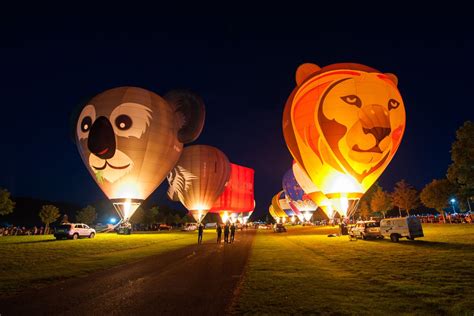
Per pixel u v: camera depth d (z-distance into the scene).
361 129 27.78
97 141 30.94
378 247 19.91
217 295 8.80
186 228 64.06
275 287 9.47
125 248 22.23
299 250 19.55
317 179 30.00
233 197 68.81
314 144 29.08
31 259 16.17
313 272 11.81
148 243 26.64
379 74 29.91
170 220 104.94
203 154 51.81
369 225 26.47
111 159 31.12
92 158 31.27
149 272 12.53
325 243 24.02
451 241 21.52
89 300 8.45
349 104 28.17
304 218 80.69
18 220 96.75
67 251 20.03
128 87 33.66
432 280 9.95
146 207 109.44
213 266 13.97
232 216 71.94
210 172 51.03
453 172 32.91
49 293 9.20
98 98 32.53
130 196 31.95
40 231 52.97
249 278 10.83
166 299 8.46
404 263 13.26
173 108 37.47
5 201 52.84
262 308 7.44
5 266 13.92
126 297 8.70
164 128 33.56
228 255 18.05
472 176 31.59
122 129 31.30
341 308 7.34
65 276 11.62
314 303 7.77
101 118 31.48
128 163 31.36
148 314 7.24
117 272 12.55
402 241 23.64
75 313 7.38
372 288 9.14
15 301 8.38
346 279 10.45
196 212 51.12
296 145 30.66
